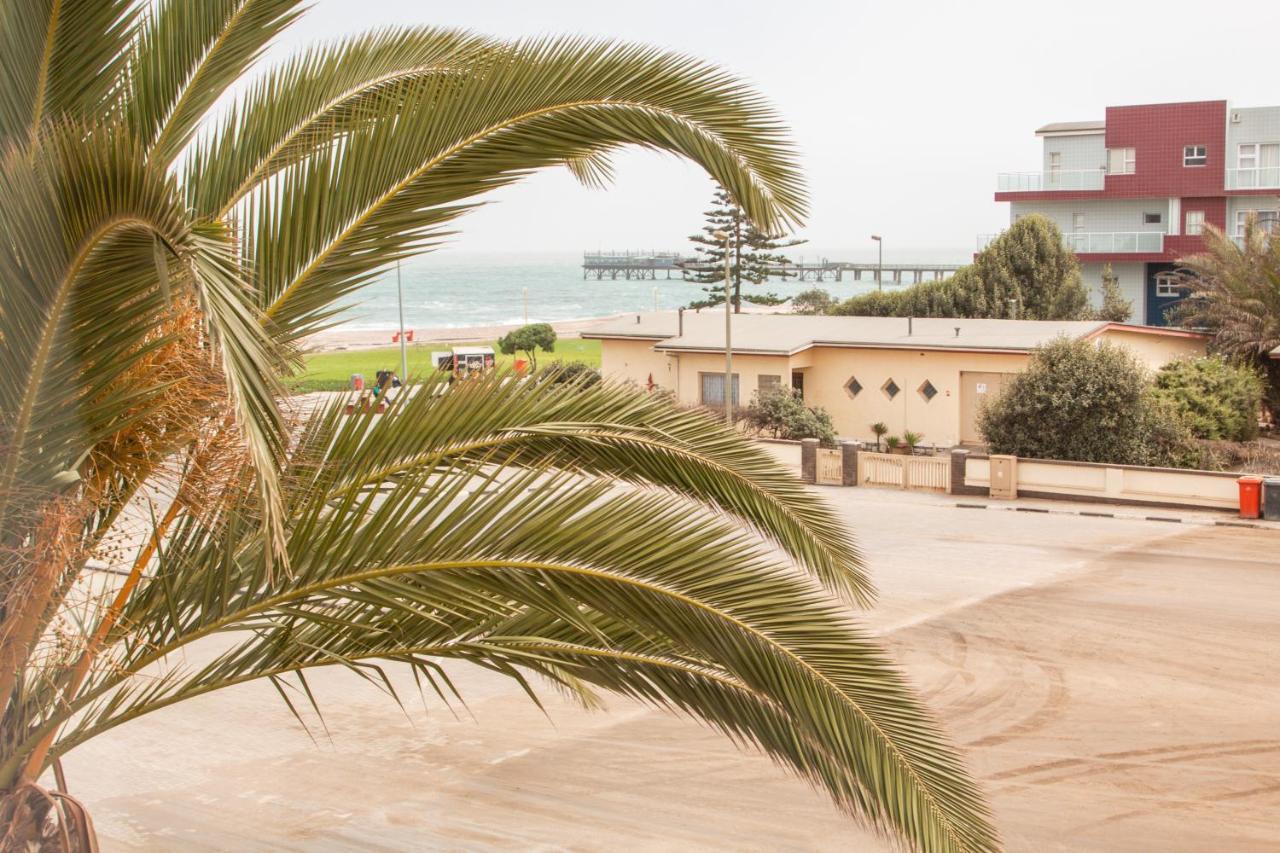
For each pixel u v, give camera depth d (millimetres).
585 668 4754
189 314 3896
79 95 4047
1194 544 20922
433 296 193875
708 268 73438
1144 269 50562
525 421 4766
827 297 73188
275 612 4383
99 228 3191
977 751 11328
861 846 9234
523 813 10008
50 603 4055
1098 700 12766
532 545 4250
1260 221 48688
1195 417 28750
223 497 4148
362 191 4520
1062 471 25719
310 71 5066
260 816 10023
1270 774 10602
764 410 32469
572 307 163625
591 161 5379
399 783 10781
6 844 4211
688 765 11094
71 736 4449
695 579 4285
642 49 4535
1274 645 14664
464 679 14211
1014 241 47031
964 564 19594
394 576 4285
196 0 4707
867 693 4324
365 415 4660
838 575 5051
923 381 32375
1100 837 9344
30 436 3631
